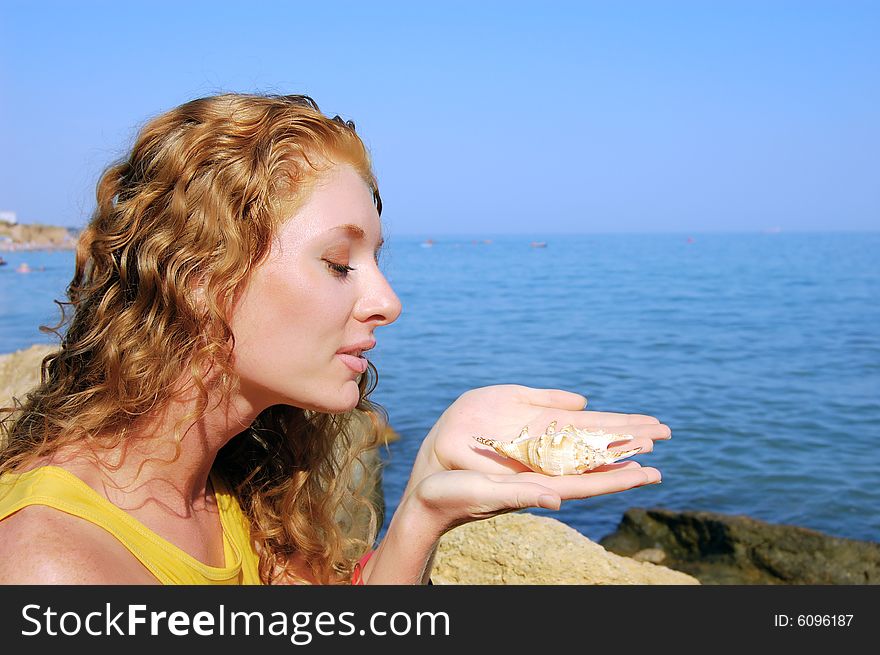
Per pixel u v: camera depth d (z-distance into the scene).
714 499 9.63
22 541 1.31
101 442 1.51
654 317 28.03
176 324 1.52
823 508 9.43
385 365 18.08
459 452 1.89
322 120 1.56
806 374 17.48
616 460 1.75
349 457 2.27
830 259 68.00
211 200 1.48
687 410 14.22
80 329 1.65
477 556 4.12
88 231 1.66
